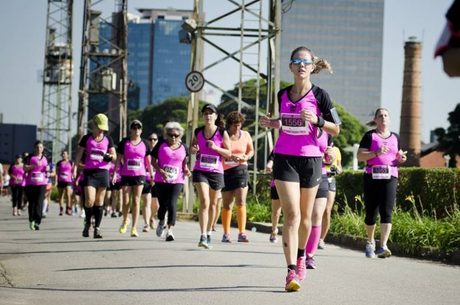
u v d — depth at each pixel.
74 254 12.96
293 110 8.58
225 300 8.05
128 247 14.27
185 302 7.93
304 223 8.77
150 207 19.00
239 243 15.74
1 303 7.62
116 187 26.73
